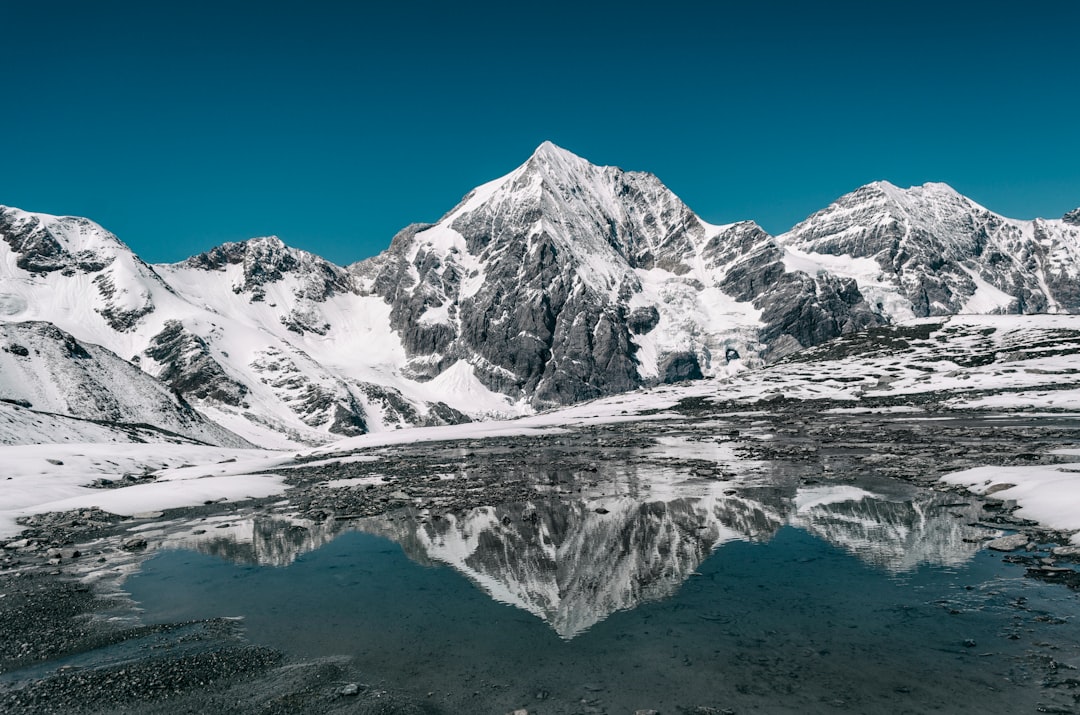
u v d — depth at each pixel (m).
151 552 20.34
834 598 13.40
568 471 37.41
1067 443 36.47
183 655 11.63
